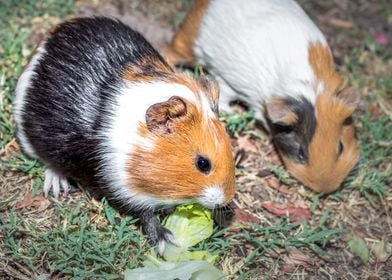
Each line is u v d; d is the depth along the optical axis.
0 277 0.66
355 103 0.78
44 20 0.89
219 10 0.84
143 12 0.96
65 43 0.71
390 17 1.08
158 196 0.65
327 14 1.06
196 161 0.63
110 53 0.70
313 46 0.80
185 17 0.87
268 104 0.78
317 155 0.76
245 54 0.81
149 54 0.71
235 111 0.84
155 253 0.67
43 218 0.70
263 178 0.78
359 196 0.80
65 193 0.72
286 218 0.74
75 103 0.68
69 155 0.68
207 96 0.67
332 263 0.73
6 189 0.72
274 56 0.80
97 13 0.93
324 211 0.77
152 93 0.66
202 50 0.84
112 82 0.68
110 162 0.65
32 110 0.70
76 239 0.67
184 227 0.68
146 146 0.64
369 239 0.76
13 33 0.85
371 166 0.82
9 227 0.68
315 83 0.78
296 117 0.77
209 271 0.66
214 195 0.64
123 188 0.66
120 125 0.65
